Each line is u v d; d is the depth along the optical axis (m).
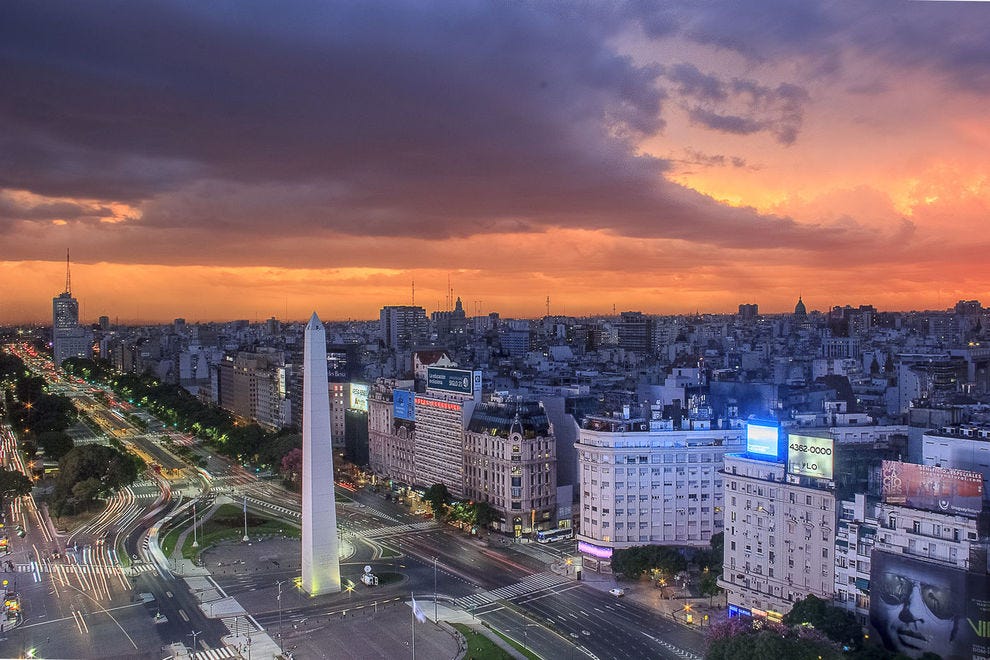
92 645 193.12
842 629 167.38
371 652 188.50
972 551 156.12
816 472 188.25
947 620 157.50
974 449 184.00
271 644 193.38
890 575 166.88
